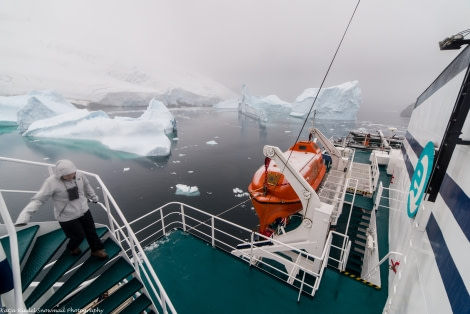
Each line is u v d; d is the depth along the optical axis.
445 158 2.28
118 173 25.50
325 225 4.75
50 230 3.13
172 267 4.53
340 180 7.55
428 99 5.23
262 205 5.82
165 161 29.97
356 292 4.04
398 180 6.72
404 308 2.89
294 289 4.07
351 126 63.78
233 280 4.25
